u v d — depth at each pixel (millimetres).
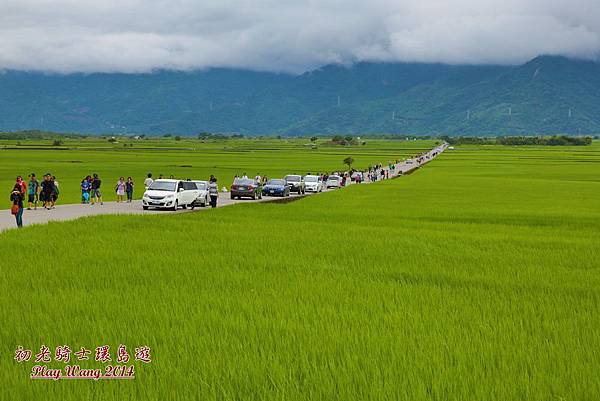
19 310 16703
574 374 11492
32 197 58656
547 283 21984
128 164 176125
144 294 19219
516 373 11656
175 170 151375
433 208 64375
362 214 55281
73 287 20359
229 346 13391
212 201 68000
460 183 120312
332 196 86625
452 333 14656
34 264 25000
